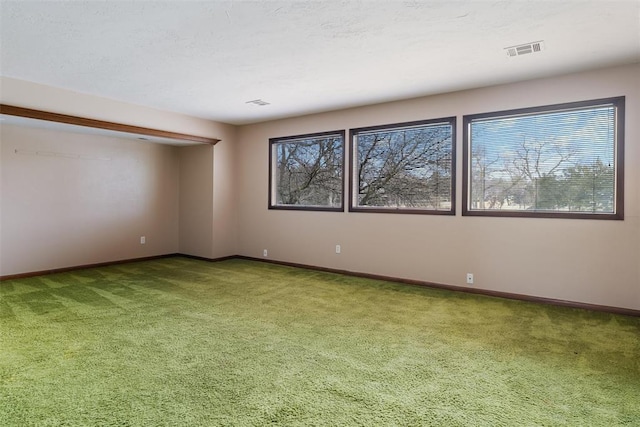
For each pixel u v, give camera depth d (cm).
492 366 247
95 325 317
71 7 248
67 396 205
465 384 223
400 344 283
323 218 559
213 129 623
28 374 230
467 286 440
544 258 395
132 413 190
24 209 501
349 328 317
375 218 509
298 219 587
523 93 403
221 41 305
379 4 246
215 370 238
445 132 460
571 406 200
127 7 249
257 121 625
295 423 183
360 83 414
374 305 384
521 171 411
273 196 625
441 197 464
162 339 288
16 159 491
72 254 552
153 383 221
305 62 353
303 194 593
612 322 334
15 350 265
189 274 531
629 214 353
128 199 616
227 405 198
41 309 361
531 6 248
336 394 211
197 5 247
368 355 263
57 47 317
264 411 193
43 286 454
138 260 632
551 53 328
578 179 381
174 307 371
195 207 659
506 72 376
